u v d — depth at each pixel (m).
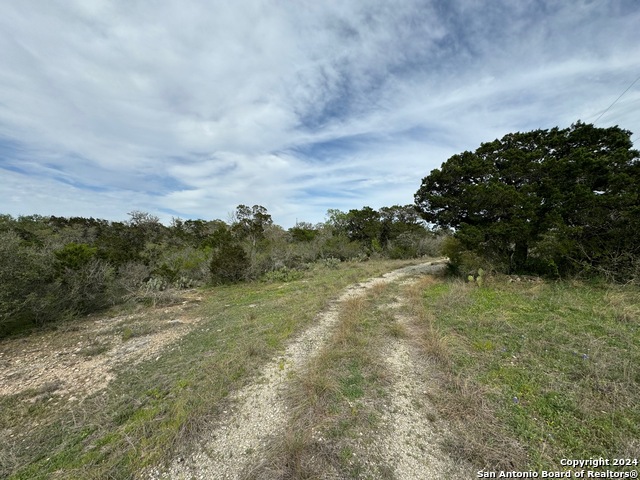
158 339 6.14
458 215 11.90
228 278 13.78
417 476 2.32
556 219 8.66
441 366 4.08
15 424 3.34
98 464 2.59
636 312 5.46
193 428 2.92
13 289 6.45
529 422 2.82
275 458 2.47
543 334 4.84
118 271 10.99
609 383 3.31
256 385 3.85
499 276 9.82
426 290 9.12
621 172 8.22
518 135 11.23
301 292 9.97
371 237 25.16
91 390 4.07
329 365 4.15
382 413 3.11
